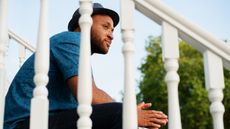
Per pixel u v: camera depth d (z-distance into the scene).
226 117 14.80
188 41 1.75
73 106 2.08
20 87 2.09
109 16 2.44
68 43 2.03
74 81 1.92
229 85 14.80
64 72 1.96
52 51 2.04
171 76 1.58
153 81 15.66
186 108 14.77
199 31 1.70
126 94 1.55
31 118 1.63
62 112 1.97
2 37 1.93
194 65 15.71
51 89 2.05
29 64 2.13
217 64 1.68
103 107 1.92
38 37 1.72
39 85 1.67
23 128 1.95
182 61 15.83
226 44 1.68
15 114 2.02
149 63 16.44
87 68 1.60
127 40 1.62
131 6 1.69
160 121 1.86
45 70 1.69
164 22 1.70
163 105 14.88
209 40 1.69
